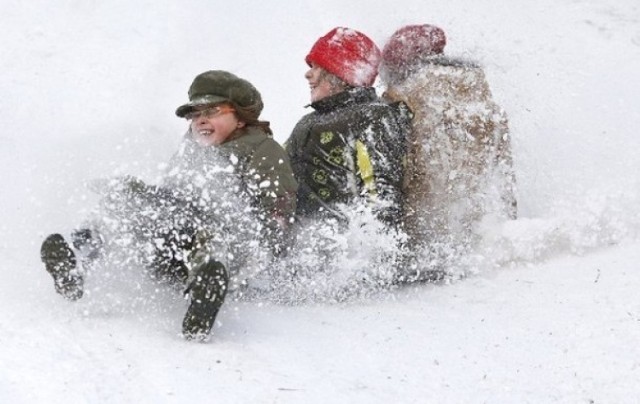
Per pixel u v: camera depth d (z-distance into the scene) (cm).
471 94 1847
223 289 1268
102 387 1073
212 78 1559
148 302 1404
